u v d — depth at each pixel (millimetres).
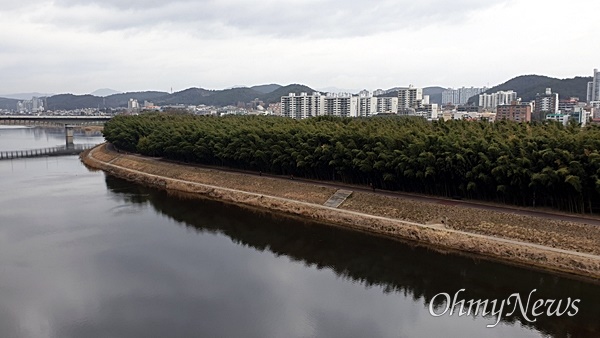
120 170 118750
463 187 64625
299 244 60969
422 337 37844
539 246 51812
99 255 57281
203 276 50781
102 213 77562
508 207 61562
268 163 93062
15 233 66000
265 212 77375
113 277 50500
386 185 75375
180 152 111438
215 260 55688
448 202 65625
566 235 51656
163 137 118625
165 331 39062
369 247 58750
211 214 76688
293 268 53062
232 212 77938
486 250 54125
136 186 101625
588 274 46812
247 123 109562
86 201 86312
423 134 70750
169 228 68938
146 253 58031
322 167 84250
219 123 115500
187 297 45531
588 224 51906
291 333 38656
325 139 82188
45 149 178625
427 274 50062
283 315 41812
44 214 76438
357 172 78688
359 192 74625
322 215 72000
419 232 60281
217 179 97312
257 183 89688
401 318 41156
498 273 49062
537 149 58531
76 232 66812
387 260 54438
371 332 38750
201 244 61625
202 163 112875
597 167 52969
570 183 53719
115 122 152125
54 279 49906
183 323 40375
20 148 188500
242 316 41594
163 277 50500
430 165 66000
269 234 65500
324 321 40719
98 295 46031
